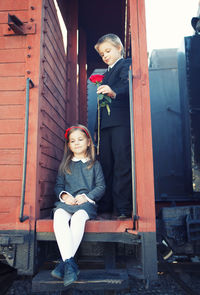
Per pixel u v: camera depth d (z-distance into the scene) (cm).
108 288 164
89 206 201
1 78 213
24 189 183
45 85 231
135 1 214
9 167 201
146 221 185
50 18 254
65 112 325
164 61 816
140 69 204
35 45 214
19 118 206
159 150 687
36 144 200
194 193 454
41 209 216
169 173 670
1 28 219
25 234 188
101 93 228
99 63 556
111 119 247
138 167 193
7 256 186
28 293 236
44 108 227
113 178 245
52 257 227
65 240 172
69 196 210
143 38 208
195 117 466
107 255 200
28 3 221
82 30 464
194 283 261
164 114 707
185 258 351
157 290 245
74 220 185
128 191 235
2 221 192
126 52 470
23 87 210
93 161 234
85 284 163
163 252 322
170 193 659
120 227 189
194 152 455
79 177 227
